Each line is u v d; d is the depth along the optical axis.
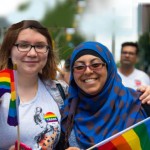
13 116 2.74
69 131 3.06
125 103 3.02
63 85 3.34
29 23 3.01
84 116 3.10
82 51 3.04
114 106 3.02
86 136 2.97
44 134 2.94
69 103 3.21
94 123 3.02
